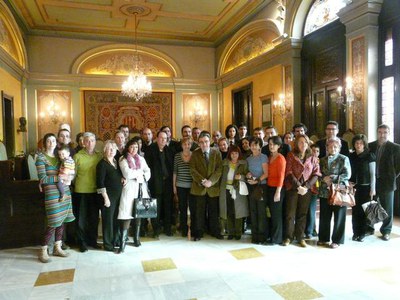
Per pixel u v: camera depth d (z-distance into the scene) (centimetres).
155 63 1348
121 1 985
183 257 426
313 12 819
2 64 867
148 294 328
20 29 1091
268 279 357
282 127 907
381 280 351
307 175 456
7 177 471
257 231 477
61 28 1192
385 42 623
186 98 1359
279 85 919
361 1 626
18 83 1070
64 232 477
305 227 495
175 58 1345
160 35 1291
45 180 418
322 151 517
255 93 1059
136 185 455
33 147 1189
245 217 522
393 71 604
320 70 796
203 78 1366
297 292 327
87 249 460
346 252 434
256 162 477
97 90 1280
